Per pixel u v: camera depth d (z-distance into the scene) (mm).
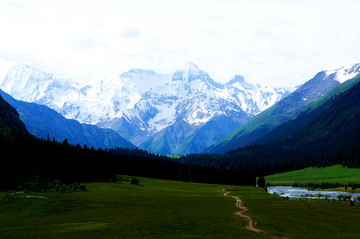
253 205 102875
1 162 146750
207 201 114438
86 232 58125
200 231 59594
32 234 56844
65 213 82438
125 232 58188
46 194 120688
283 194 160750
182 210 88688
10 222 69750
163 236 55219
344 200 124875
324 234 59125
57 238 53656
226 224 66750
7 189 132750
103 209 89875
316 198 134625
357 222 71938
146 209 90312
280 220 72938
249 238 54656
